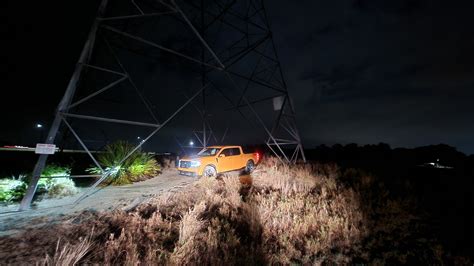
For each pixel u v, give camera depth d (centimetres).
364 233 461
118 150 1010
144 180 1015
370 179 884
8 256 316
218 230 425
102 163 975
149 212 534
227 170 1127
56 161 1037
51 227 423
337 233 458
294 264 362
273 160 1616
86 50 568
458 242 434
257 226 449
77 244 340
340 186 807
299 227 457
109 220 465
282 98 1178
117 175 918
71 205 574
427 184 853
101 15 577
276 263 360
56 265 282
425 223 518
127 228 426
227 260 333
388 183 877
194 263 324
